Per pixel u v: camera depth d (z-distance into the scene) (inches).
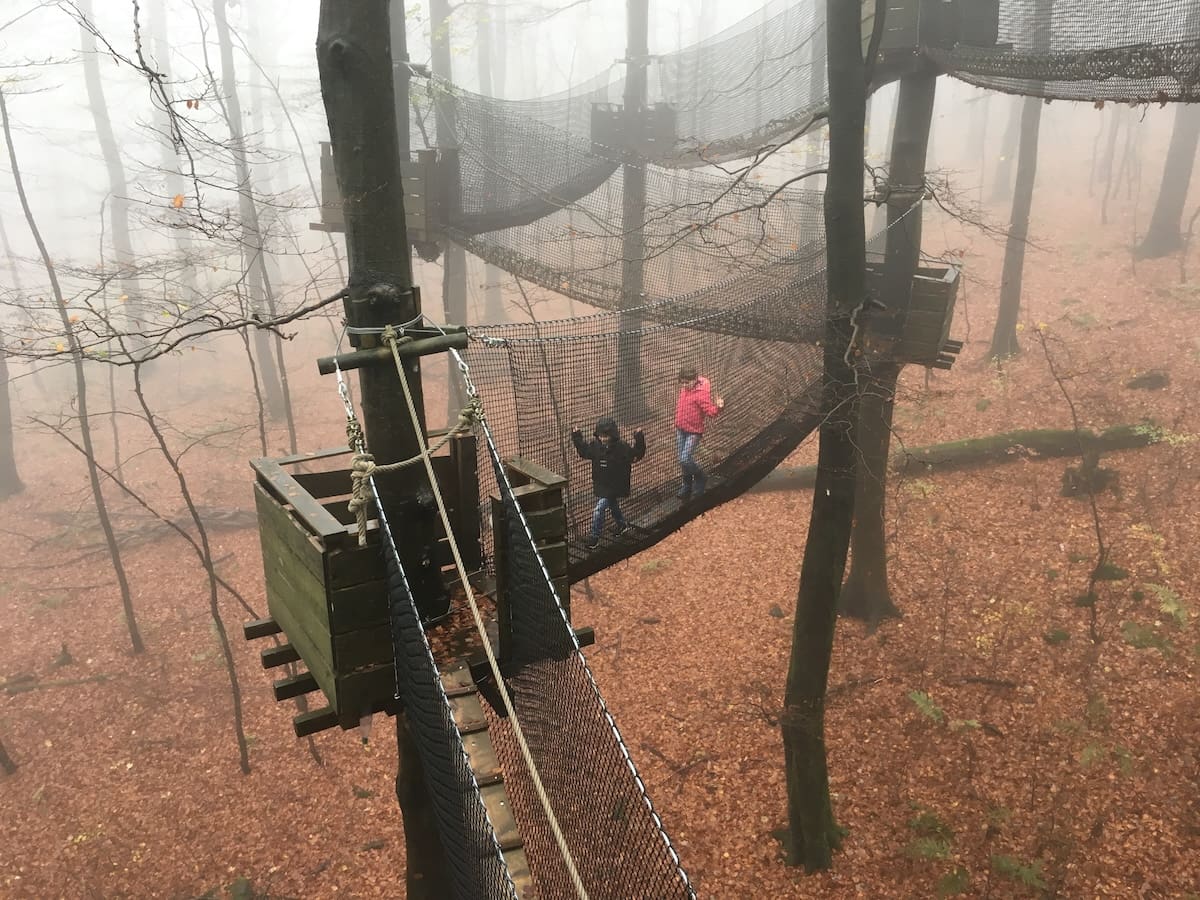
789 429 254.7
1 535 619.8
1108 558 392.5
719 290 299.6
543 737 110.2
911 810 303.7
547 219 410.3
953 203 332.5
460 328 160.7
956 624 386.6
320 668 140.9
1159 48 227.9
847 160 233.9
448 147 409.7
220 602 512.4
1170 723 306.2
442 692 101.0
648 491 235.0
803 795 282.4
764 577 449.7
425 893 215.6
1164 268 662.5
